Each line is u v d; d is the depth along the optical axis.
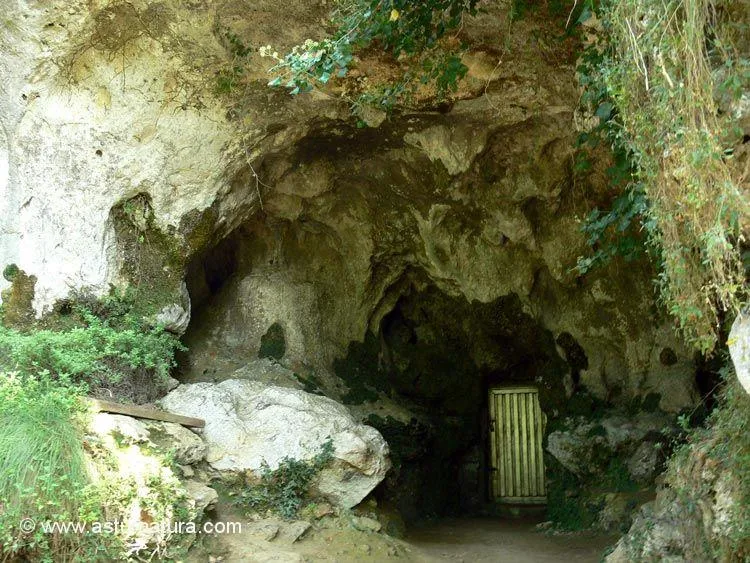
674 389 10.29
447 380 11.84
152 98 8.43
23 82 8.02
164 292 8.77
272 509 7.85
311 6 8.04
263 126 9.08
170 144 8.59
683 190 4.61
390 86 8.72
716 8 4.75
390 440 10.62
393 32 7.18
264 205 10.60
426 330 11.90
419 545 8.66
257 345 10.45
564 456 10.45
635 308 10.70
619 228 6.71
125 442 6.80
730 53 4.68
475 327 11.61
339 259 11.45
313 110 9.17
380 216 10.95
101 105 8.30
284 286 10.70
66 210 8.27
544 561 8.20
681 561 5.76
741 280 4.44
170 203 8.77
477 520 11.19
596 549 8.68
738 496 5.06
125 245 8.64
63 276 8.22
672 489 6.41
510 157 10.09
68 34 7.89
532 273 11.16
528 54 8.44
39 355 7.34
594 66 6.92
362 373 11.31
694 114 4.43
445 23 7.68
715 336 4.80
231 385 8.77
